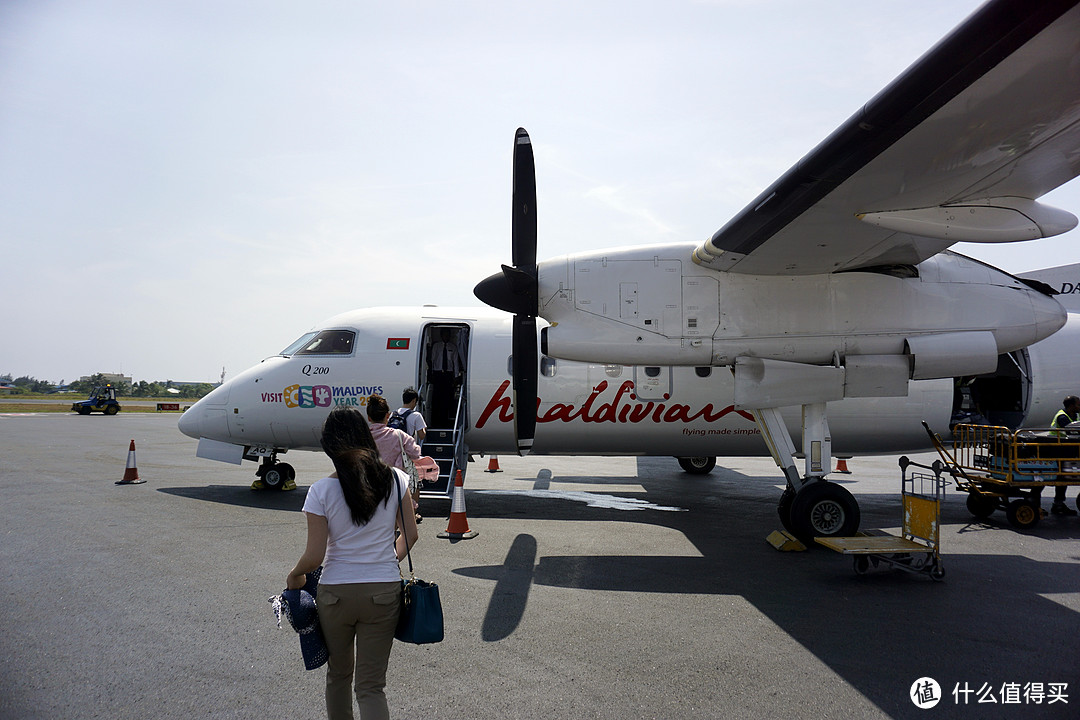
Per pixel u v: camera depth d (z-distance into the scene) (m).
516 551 6.91
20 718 3.33
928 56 3.61
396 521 2.93
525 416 7.21
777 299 7.12
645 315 7.09
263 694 3.64
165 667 3.97
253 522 7.93
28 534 7.21
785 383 7.07
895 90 3.88
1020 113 4.06
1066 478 8.14
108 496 9.68
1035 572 6.30
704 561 6.62
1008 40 3.40
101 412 39.84
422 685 3.79
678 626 4.78
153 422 31.20
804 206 5.39
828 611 5.14
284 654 4.18
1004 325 7.20
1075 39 3.37
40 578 5.65
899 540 6.32
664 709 3.54
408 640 2.78
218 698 3.59
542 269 7.18
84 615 4.80
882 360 7.08
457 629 4.67
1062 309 7.38
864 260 6.78
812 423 7.26
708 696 3.70
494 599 5.34
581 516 8.90
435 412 10.55
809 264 6.83
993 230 5.54
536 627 4.73
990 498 8.80
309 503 2.73
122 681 3.77
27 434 22.28
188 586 5.47
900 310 7.12
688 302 7.10
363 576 2.71
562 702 3.61
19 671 3.89
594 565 6.41
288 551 6.59
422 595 2.81
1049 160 4.71
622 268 7.15
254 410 9.64
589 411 9.39
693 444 9.65
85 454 15.80
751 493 11.14
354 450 2.83
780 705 3.60
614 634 4.61
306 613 2.70
